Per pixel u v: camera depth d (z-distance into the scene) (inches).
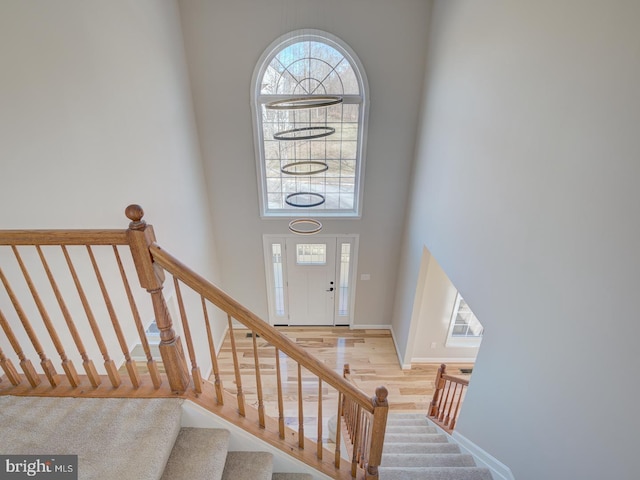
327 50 166.7
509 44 91.0
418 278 173.9
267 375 191.8
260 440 68.9
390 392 184.1
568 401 68.2
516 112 87.9
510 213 91.0
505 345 93.3
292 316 232.4
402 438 127.8
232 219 199.3
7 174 69.9
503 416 93.3
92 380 67.1
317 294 224.8
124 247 107.8
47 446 56.8
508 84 91.7
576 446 65.9
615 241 57.1
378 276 216.8
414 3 152.6
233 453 69.2
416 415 162.1
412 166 184.9
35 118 76.2
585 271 64.0
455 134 128.0
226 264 213.3
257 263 213.3
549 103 75.0
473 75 112.7
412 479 93.5
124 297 109.9
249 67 163.3
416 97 170.6
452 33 130.5
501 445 94.0
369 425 75.7
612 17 58.0
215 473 58.9
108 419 61.7
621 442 55.7
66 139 85.0
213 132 176.6
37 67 76.5
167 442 58.9
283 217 198.4
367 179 189.5
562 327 70.3
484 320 105.7
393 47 160.7
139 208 53.5
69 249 85.7
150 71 126.4
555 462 72.0
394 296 222.8
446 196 137.1
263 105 176.6
